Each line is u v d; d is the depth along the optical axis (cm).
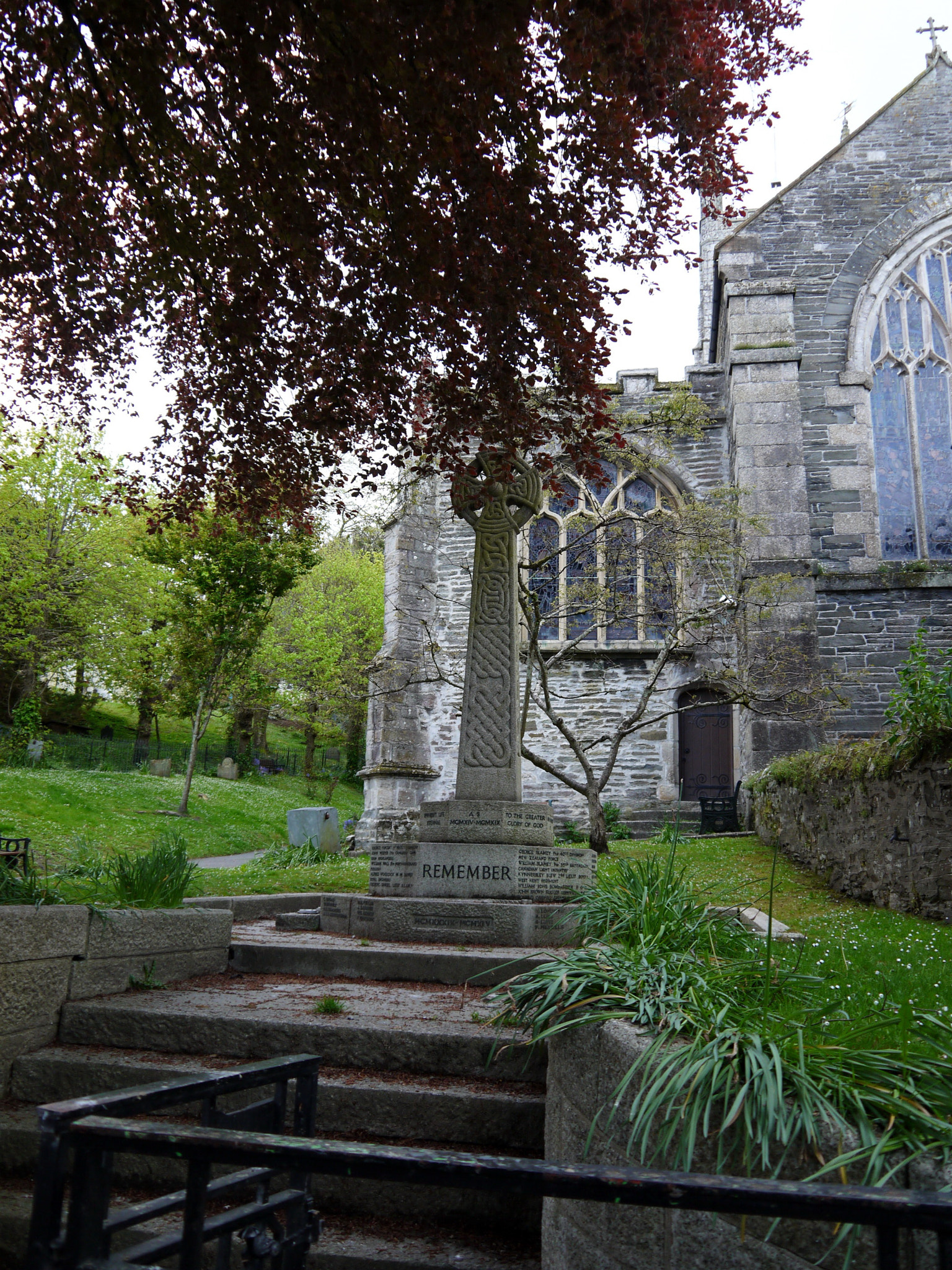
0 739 2597
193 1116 371
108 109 513
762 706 1430
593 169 532
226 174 532
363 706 2877
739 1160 215
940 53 1739
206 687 2145
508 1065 369
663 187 565
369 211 529
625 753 1695
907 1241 181
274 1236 203
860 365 1627
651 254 600
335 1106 352
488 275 534
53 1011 412
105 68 525
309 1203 214
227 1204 331
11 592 3034
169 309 627
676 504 1527
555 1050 310
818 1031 260
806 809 1002
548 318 557
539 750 1717
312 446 677
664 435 1636
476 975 486
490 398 620
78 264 592
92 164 564
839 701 1423
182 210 561
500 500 735
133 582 3241
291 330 619
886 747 788
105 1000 433
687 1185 130
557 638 1770
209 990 473
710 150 559
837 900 833
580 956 351
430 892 640
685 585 1470
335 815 1473
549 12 452
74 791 2034
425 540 1817
